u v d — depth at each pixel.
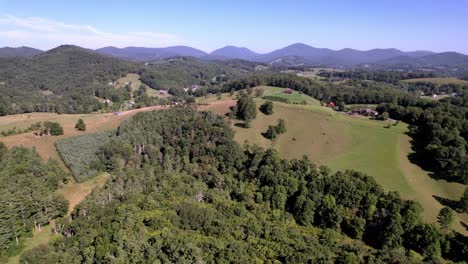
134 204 86.81
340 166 109.75
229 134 125.06
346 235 82.88
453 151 107.38
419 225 76.94
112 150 121.50
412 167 111.25
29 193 90.31
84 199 97.06
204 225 75.81
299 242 71.00
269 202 92.69
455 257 72.94
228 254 62.75
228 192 99.25
